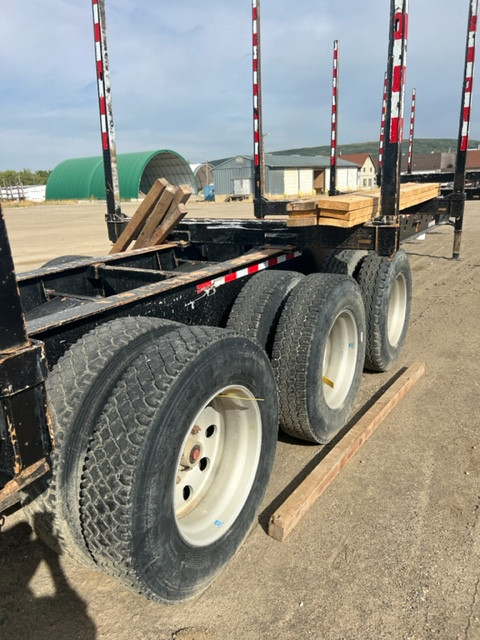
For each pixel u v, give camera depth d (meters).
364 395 4.25
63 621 2.20
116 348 2.11
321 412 3.27
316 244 3.73
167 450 1.92
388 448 3.44
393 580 2.36
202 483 2.52
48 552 2.60
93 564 2.18
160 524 1.94
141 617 2.21
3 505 2.27
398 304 4.80
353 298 3.51
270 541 2.63
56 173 69.31
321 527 2.71
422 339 5.56
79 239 16.30
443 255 10.60
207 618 2.20
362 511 2.83
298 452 3.44
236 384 2.32
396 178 3.36
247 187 55.25
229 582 2.38
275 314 3.22
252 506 2.57
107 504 1.86
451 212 7.77
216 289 3.08
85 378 2.02
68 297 3.15
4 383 1.44
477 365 4.79
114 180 4.86
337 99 7.60
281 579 2.39
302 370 3.04
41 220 26.30
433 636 2.08
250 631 2.12
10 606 2.28
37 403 1.56
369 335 4.25
